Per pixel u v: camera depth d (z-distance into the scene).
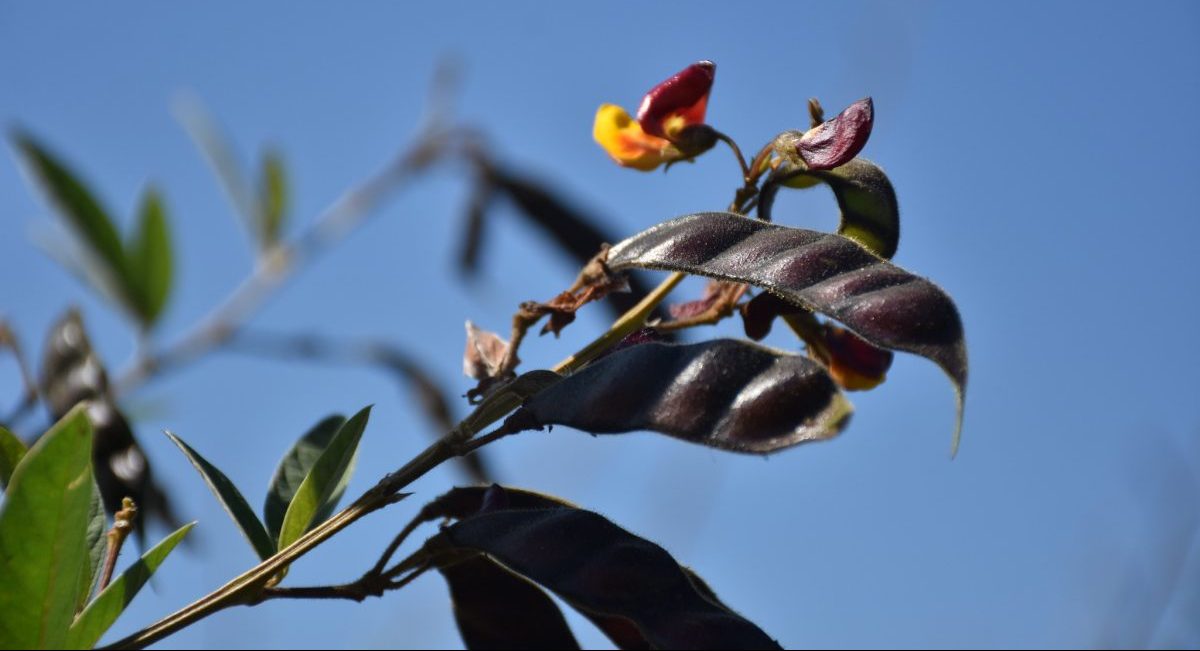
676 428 0.39
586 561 0.41
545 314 0.44
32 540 0.39
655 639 0.40
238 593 0.41
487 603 0.46
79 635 0.40
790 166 0.44
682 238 0.42
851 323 0.39
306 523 0.44
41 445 0.39
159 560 0.41
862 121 0.43
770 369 0.39
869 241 0.44
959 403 0.38
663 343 0.40
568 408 0.40
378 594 0.42
